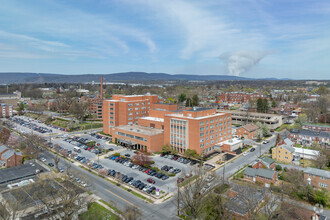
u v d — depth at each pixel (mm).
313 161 93938
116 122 145500
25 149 103750
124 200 66875
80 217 58156
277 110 194750
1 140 123562
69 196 61844
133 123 148500
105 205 64000
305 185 70375
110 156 104312
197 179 67500
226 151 110750
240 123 176250
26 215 57281
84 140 132375
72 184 68312
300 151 104312
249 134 135375
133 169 90438
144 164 92375
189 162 97438
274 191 71562
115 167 92438
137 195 70062
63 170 87938
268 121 161750
